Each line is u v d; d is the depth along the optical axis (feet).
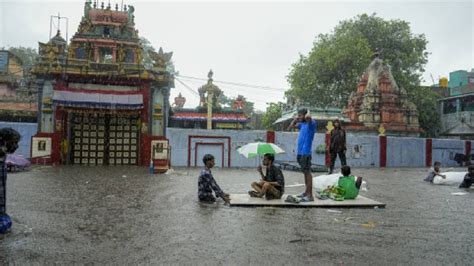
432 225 23.39
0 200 19.48
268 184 30.53
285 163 80.02
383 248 17.98
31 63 172.14
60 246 17.39
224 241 18.74
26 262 15.02
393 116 113.19
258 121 190.80
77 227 21.29
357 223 23.53
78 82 79.97
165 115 84.07
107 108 79.05
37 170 61.52
